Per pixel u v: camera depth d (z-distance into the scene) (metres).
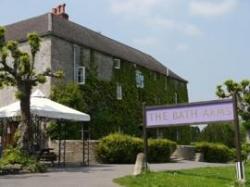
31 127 19.75
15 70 19.39
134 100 42.62
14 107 20.81
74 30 38.16
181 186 13.41
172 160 30.56
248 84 34.47
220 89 35.00
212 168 20.28
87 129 35.19
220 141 55.78
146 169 16.17
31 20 37.19
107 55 39.41
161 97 48.06
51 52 33.06
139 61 45.31
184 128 51.47
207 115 14.74
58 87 32.81
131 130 41.41
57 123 29.48
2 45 19.44
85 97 35.75
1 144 25.31
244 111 34.12
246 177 16.00
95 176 16.30
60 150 24.81
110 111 38.59
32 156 19.16
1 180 14.83
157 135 45.31
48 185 13.46
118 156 26.00
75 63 35.25
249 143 33.75
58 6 40.38
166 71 50.47
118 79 40.56
